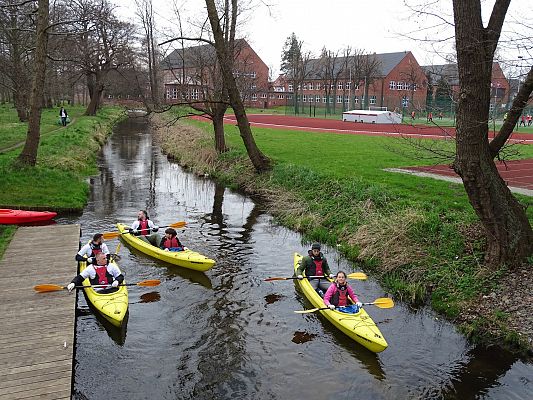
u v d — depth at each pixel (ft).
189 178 83.76
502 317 31.83
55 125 133.59
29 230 48.39
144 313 34.47
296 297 38.01
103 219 57.11
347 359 29.48
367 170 71.36
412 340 31.65
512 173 73.67
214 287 39.27
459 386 26.94
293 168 70.90
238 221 58.39
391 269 41.50
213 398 25.44
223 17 79.30
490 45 33.76
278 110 287.07
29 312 30.04
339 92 295.28
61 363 24.44
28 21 112.98
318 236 51.34
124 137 152.15
